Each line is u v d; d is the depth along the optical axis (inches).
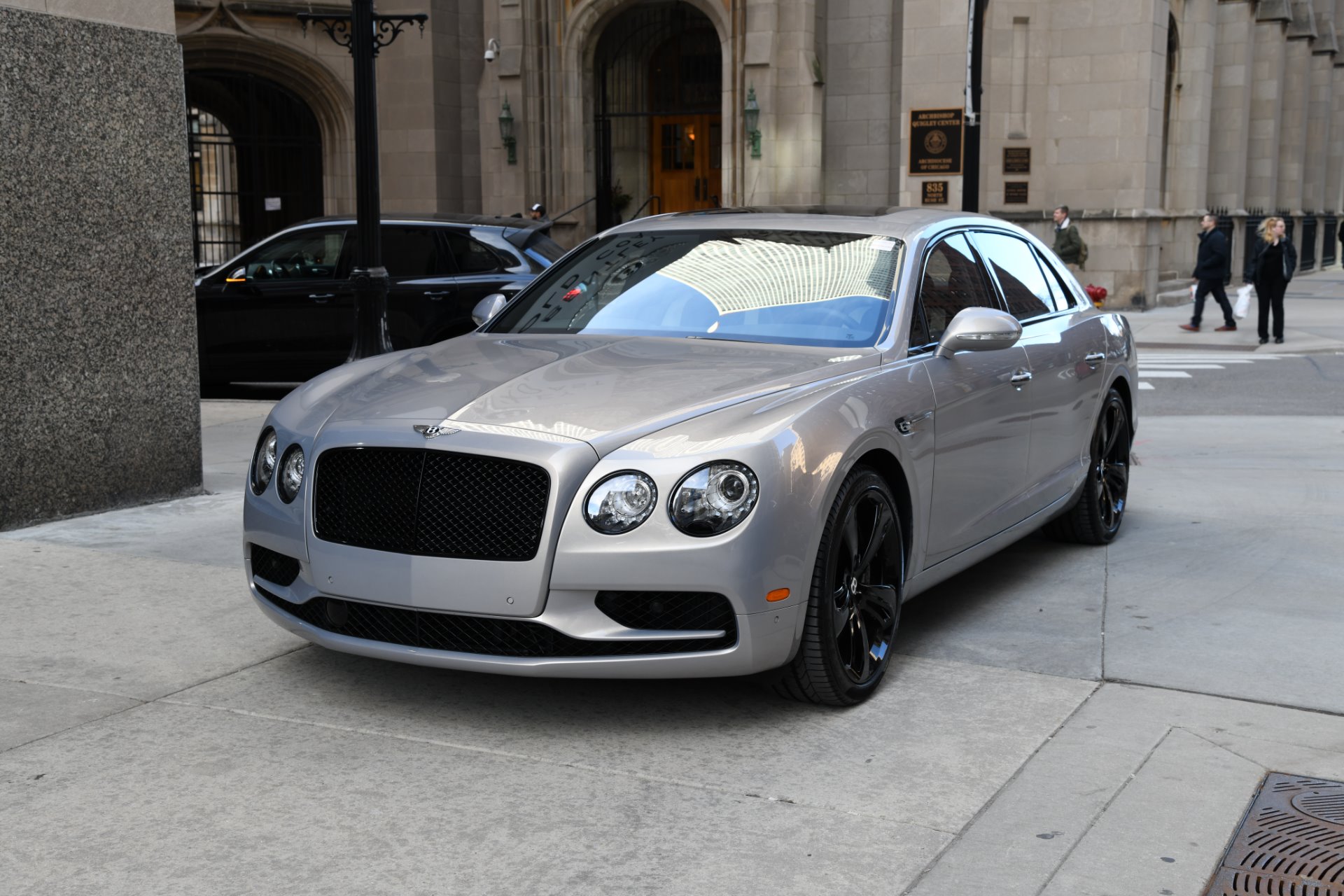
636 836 124.9
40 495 256.1
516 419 150.7
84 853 120.6
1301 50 1509.6
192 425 287.0
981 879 116.5
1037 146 932.6
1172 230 1091.9
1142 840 124.2
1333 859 120.6
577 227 992.2
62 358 257.8
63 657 176.7
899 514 172.4
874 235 199.8
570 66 981.2
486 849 122.0
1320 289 1198.9
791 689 157.4
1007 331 180.7
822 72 924.0
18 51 245.8
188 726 152.6
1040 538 259.6
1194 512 282.7
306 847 122.2
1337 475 327.0
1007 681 170.4
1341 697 164.2
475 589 144.4
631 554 141.4
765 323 186.5
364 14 405.1
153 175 274.2
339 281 478.0
